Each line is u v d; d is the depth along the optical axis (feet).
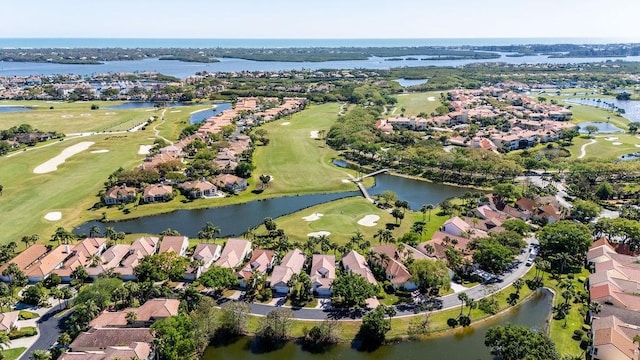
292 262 377.50
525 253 412.16
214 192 570.05
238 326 304.71
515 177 629.51
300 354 289.74
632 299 322.34
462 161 631.97
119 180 571.28
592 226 453.99
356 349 293.23
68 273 369.30
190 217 505.66
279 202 549.13
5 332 291.58
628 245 415.23
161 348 270.46
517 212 493.77
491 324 315.78
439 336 304.09
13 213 496.64
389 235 423.64
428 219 491.31
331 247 407.64
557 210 497.05
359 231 456.04
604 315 305.73
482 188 603.26
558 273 382.42
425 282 343.05
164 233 445.37
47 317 318.65
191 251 416.67
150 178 579.89
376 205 530.68
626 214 470.80
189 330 285.02
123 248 404.77
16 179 603.67
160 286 359.46
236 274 365.81
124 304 328.70
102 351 271.28
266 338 301.43
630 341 275.80
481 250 381.19
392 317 320.29
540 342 264.31
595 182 598.34
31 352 281.54
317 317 321.52
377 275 375.04
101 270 370.73
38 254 396.78
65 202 530.27
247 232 455.63
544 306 337.72
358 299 323.16
